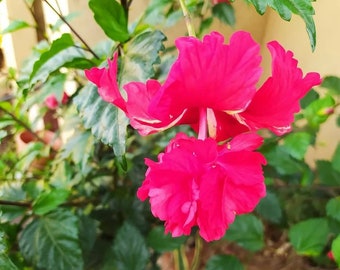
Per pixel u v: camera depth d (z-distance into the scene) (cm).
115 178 39
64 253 31
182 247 44
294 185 43
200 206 15
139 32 30
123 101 17
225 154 16
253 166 16
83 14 42
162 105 16
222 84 15
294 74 17
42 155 40
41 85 40
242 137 17
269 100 16
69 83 47
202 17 42
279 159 38
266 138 38
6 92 46
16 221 39
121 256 35
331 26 47
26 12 43
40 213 31
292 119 18
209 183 15
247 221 37
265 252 49
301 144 34
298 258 48
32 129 43
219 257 38
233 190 16
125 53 26
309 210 45
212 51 15
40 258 31
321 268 46
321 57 49
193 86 15
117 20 26
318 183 45
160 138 42
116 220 40
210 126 17
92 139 33
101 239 39
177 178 15
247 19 51
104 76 17
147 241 37
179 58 15
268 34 53
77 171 37
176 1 38
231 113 17
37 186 36
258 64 15
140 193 17
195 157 16
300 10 20
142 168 38
